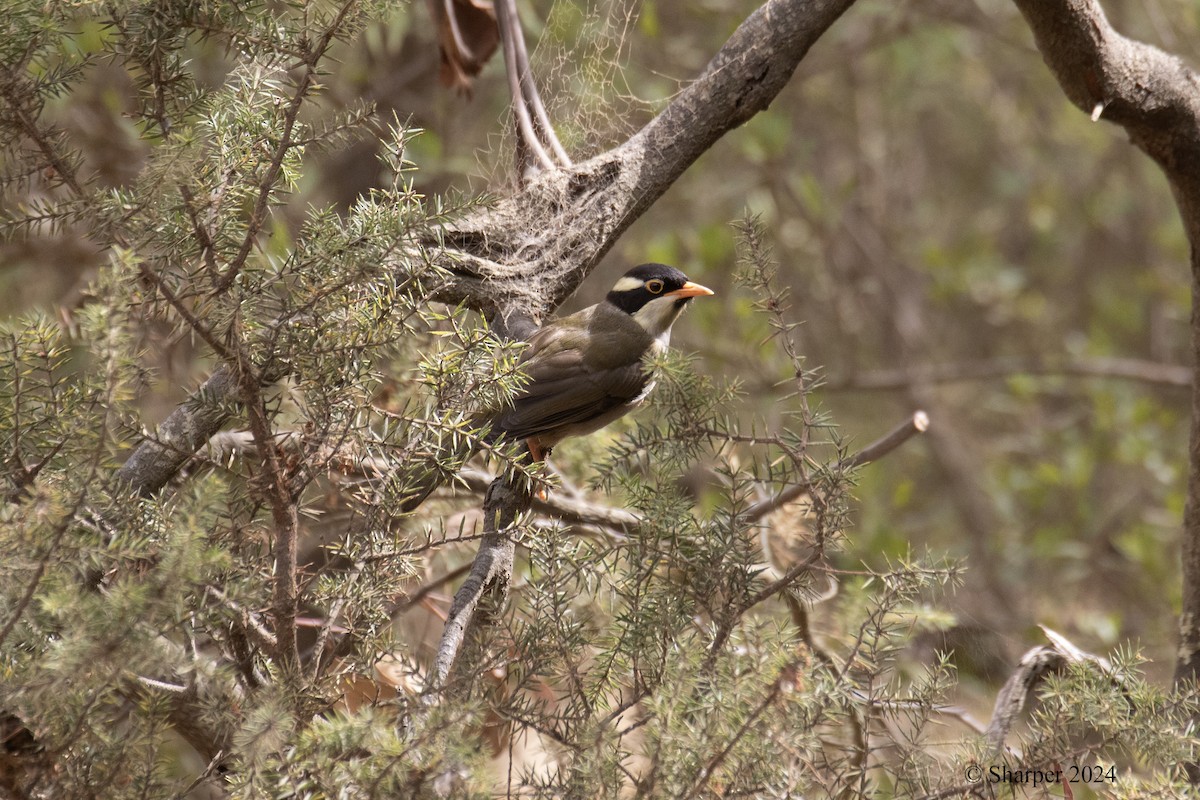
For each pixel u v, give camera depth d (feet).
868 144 81.76
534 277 31.45
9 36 20.74
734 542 22.45
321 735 18.19
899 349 80.79
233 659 21.67
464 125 58.80
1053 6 29.99
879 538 57.11
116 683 17.31
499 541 26.78
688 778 19.30
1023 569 67.10
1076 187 85.81
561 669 21.81
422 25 58.23
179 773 26.27
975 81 82.17
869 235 81.00
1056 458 75.00
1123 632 60.95
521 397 35.88
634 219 33.04
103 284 17.98
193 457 21.07
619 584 22.79
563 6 42.68
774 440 23.08
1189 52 67.21
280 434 21.83
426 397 24.81
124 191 21.30
